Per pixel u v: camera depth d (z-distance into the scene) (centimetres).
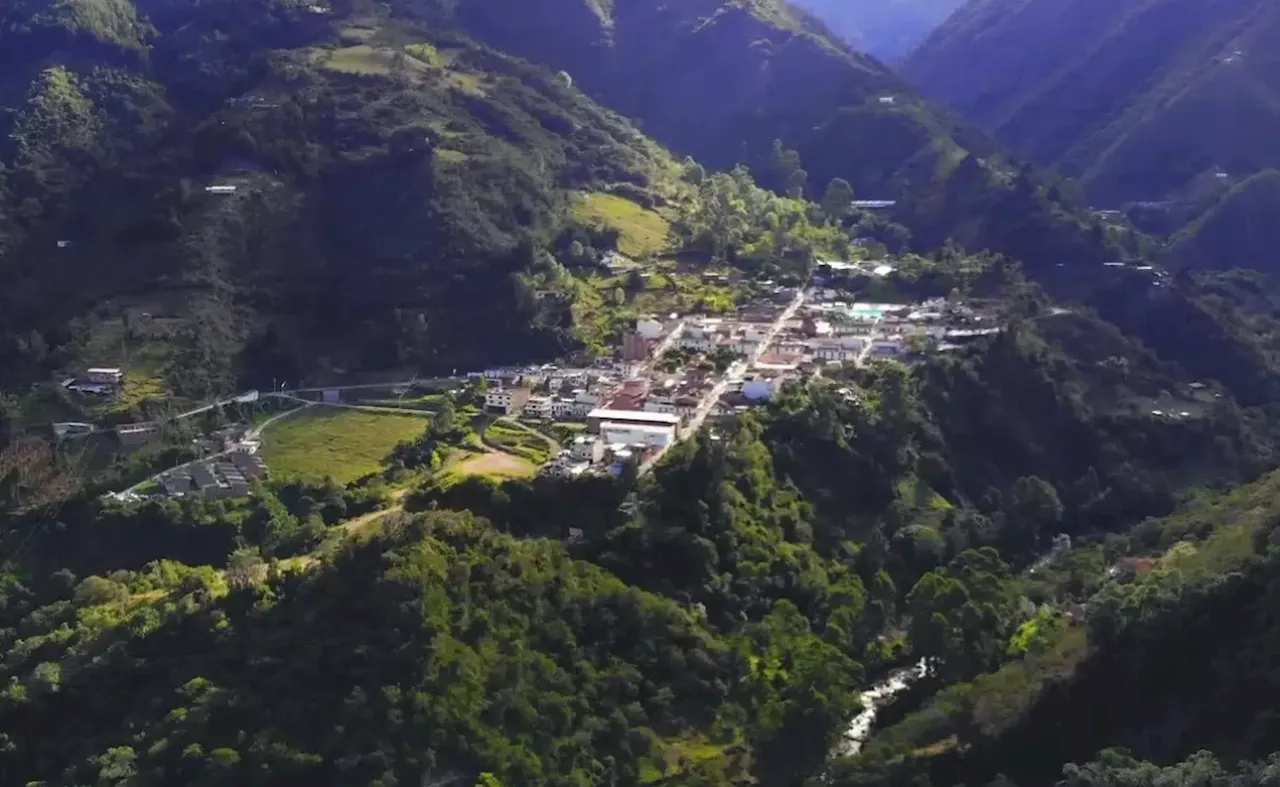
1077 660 12125
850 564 16400
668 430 16888
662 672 13362
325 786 11350
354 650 12175
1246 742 10238
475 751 11556
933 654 13712
